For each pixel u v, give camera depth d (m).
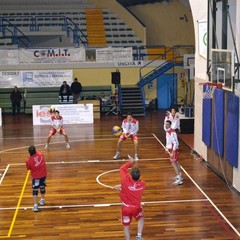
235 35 13.55
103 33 31.41
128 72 28.41
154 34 31.88
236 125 13.09
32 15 32.25
